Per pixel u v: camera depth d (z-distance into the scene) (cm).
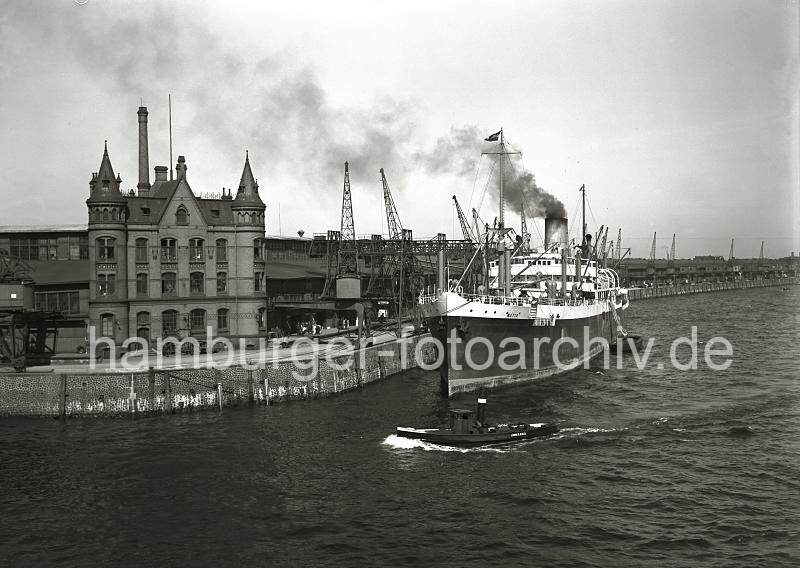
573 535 3819
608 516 4053
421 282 12719
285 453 5253
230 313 8700
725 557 3538
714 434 5631
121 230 8181
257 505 4281
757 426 5856
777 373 8550
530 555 3600
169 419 6328
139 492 4500
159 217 8394
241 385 6875
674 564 3472
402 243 11488
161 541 3819
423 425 5991
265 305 8906
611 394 7238
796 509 4100
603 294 11488
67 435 5806
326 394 7344
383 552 3659
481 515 4097
